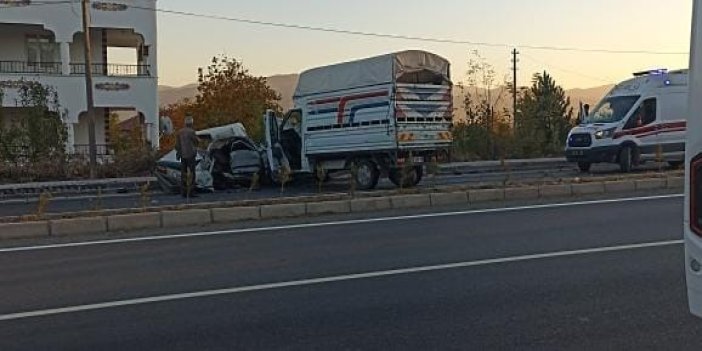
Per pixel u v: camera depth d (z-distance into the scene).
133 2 33.47
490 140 30.72
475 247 9.38
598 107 22.75
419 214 12.77
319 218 12.55
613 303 6.59
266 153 20.89
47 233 11.13
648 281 7.38
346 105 19.48
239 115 44.09
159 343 5.67
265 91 46.81
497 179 20.16
